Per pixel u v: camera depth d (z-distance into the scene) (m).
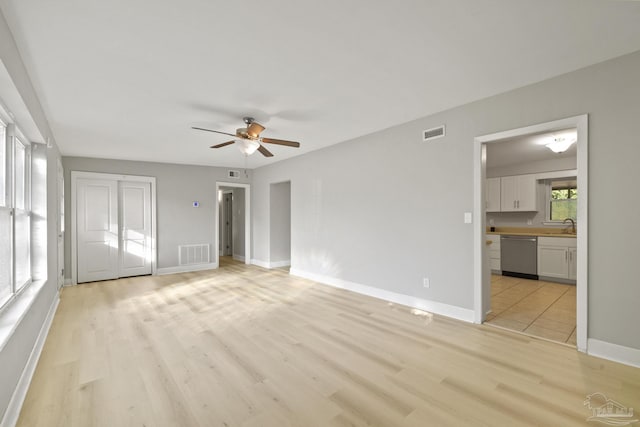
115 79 2.69
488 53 2.36
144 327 3.33
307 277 5.80
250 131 3.46
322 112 3.59
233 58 2.38
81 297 4.58
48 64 2.41
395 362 2.52
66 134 4.29
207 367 2.46
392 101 3.29
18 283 2.84
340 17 1.91
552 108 2.78
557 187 6.12
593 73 2.56
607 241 2.52
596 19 1.96
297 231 6.03
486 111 3.22
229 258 8.65
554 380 2.23
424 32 2.08
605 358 2.54
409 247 4.00
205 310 3.92
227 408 1.94
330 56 2.38
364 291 4.64
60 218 5.03
